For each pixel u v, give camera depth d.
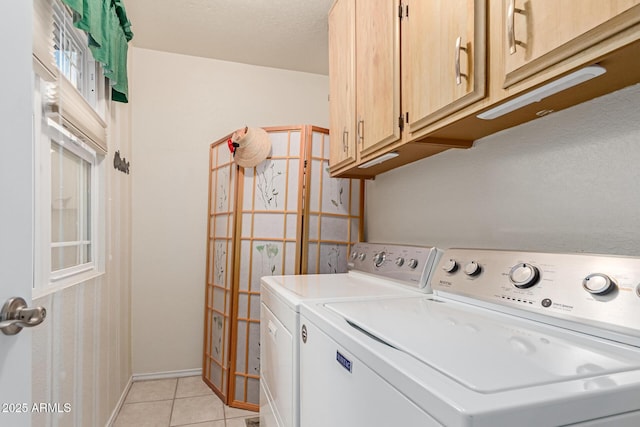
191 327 2.69
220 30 2.39
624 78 0.76
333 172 1.95
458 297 1.07
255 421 2.02
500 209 1.19
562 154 0.97
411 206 1.73
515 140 1.12
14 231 0.72
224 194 2.49
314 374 0.94
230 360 2.24
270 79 2.93
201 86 2.76
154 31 2.40
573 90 0.83
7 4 0.70
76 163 1.58
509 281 0.91
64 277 1.38
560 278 0.80
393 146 1.32
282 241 2.21
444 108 1.00
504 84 0.80
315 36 2.46
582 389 0.47
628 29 0.57
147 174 2.62
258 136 2.21
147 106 2.64
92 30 1.34
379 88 1.38
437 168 1.52
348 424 0.73
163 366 2.62
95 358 1.66
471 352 0.61
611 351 0.62
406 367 0.55
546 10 0.69
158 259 2.63
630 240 0.81
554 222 0.99
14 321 0.70
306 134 2.24
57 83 1.18
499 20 0.81
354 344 0.71
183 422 2.01
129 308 2.48
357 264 1.80
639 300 0.64
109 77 1.72
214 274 2.56
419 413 0.49
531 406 0.43
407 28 1.20
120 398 2.16
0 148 0.68
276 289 1.36
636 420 0.48
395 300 1.13
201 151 2.75
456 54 0.92
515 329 0.77
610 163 0.86
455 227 1.41
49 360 1.17
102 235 1.82
